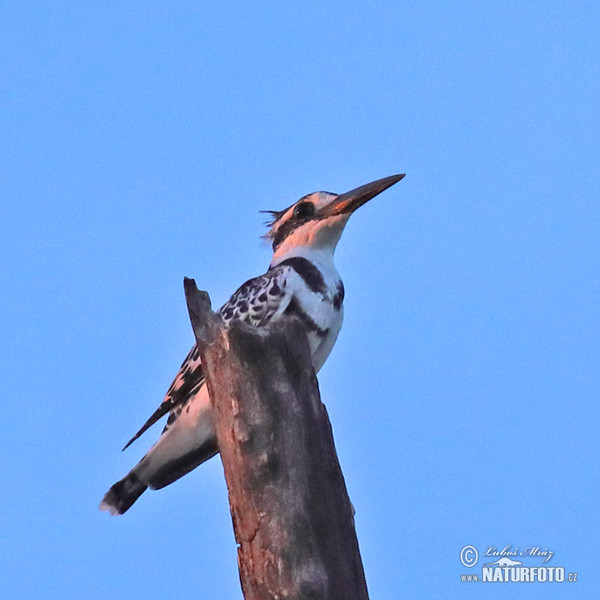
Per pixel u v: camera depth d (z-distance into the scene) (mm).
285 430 7242
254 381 7316
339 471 7316
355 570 7023
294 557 6957
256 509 7113
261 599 6992
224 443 7391
